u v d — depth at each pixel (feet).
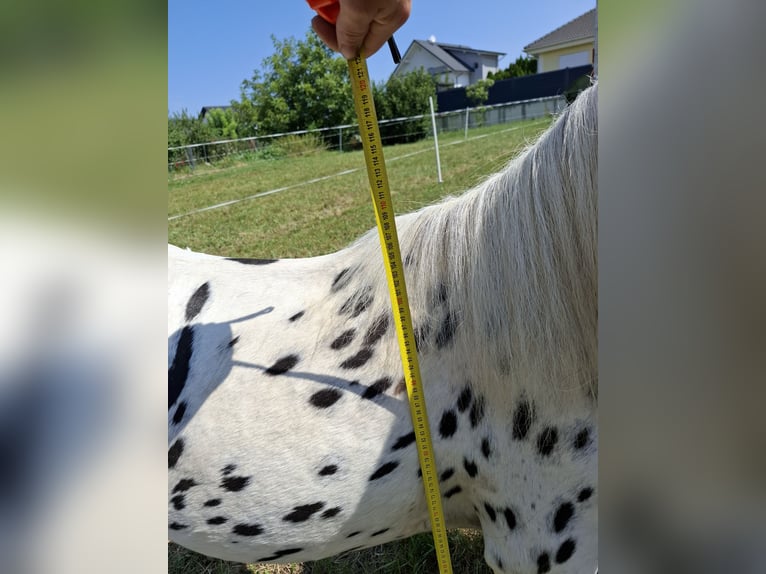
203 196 28.50
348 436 3.54
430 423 3.56
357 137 53.52
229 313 4.08
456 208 3.59
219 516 3.71
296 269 4.39
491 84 75.05
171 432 3.69
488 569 6.28
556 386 3.25
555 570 3.55
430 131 56.44
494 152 30.78
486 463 3.56
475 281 3.35
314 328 3.84
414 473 3.62
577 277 3.12
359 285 3.88
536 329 3.20
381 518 3.76
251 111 71.77
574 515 3.43
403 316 3.24
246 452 3.59
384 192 3.05
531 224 3.20
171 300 4.24
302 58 69.05
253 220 20.53
